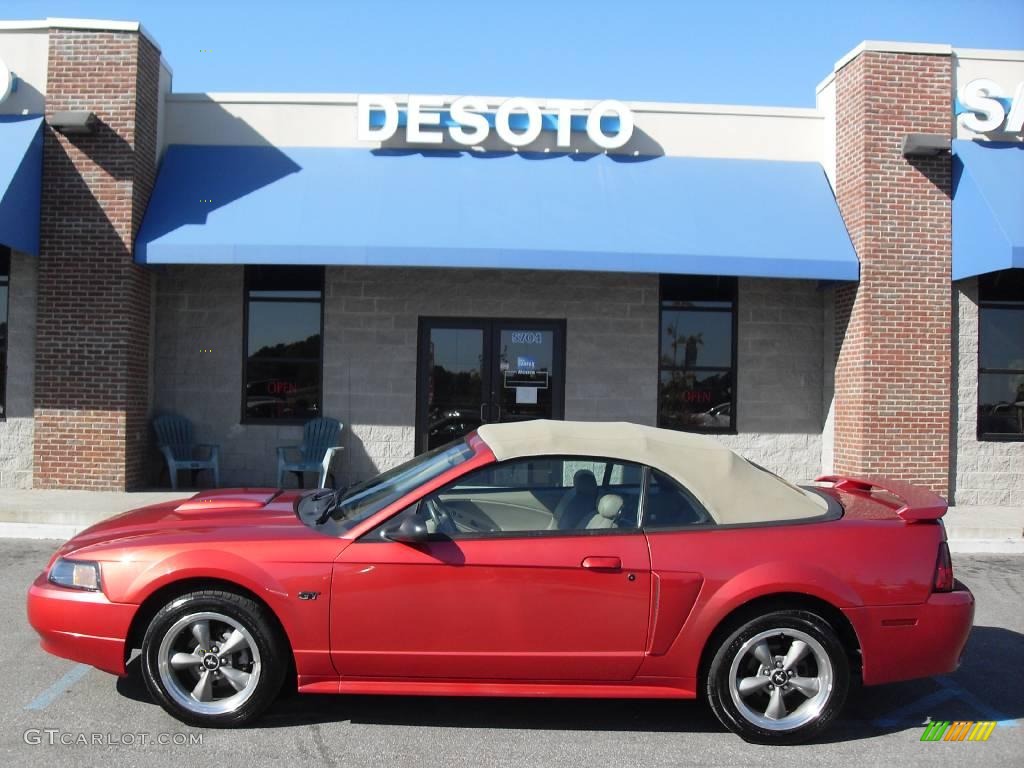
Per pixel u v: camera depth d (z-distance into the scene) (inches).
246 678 165.3
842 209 447.5
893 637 166.6
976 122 426.3
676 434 192.2
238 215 414.3
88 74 413.1
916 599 167.5
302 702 181.6
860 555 167.8
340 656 161.6
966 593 173.2
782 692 166.2
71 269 410.9
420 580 161.2
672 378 466.3
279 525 176.4
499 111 443.8
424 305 455.5
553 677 164.4
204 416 454.0
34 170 405.7
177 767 149.0
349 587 161.0
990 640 237.8
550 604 161.9
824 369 468.8
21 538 343.0
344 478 453.7
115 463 411.5
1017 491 445.7
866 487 207.9
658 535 167.2
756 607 165.9
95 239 410.3
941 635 168.1
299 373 457.7
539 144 454.6
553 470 174.4
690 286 466.9
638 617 162.9
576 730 171.6
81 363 411.5
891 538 170.7
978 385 445.4
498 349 457.7
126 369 412.2
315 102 450.6
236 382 454.3
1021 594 286.7
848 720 181.3
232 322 454.0
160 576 162.1
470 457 177.9
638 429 189.9
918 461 426.3
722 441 466.3
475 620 161.3
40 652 207.5
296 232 406.0
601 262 408.2
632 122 450.3
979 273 409.7
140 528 178.7
